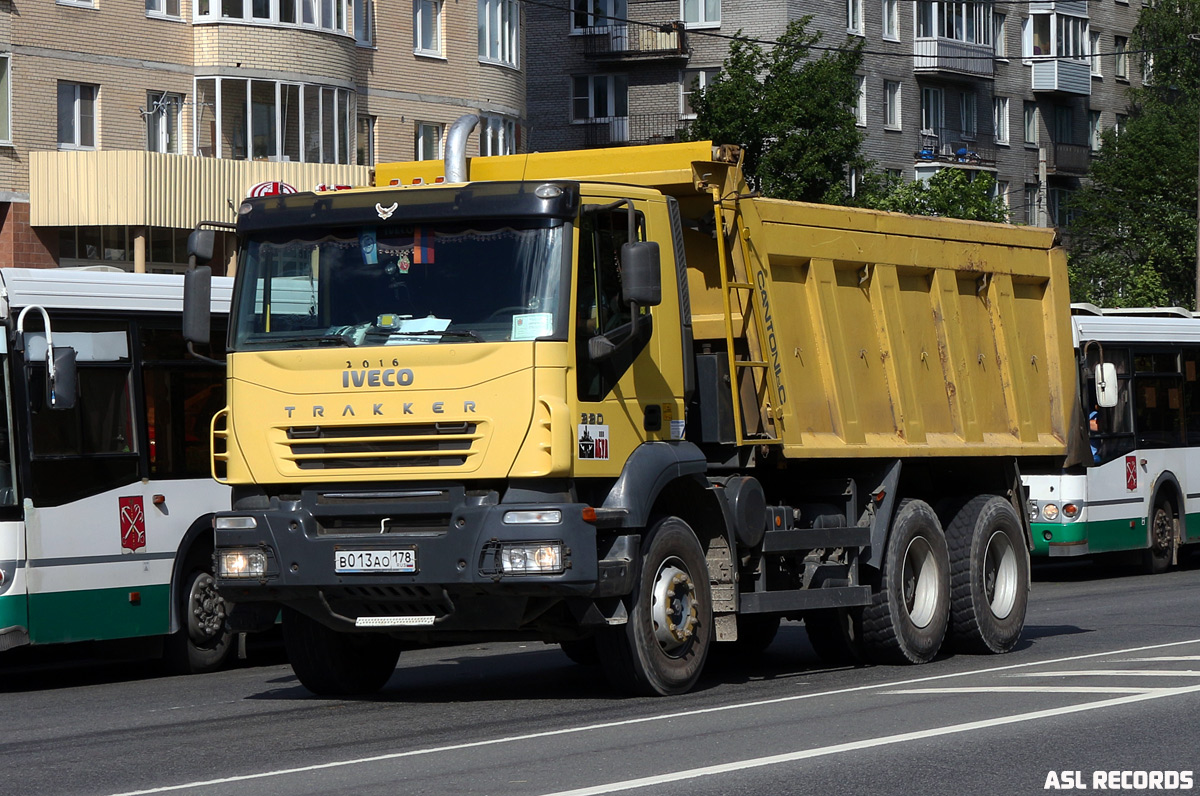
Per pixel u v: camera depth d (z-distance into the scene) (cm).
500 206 1783
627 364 1853
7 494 2262
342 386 1808
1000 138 11194
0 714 2027
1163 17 12075
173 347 2497
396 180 2186
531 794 1319
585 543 1744
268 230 1880
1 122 5734
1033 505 3978
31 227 5803
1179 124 11381
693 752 1503
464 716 1802
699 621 1928
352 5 6719
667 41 9694
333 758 1534
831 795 1306
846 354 2217
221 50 6306
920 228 2375
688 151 2019
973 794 1311
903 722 1659
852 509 2208
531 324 1759
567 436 1748
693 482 1939
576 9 9912
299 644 2025
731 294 2038
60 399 2227
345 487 1811
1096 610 3102
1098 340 4038
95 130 6016
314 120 6525
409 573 1770
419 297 1803
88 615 2336
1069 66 11488
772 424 2050
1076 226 10900
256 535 1834
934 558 2316
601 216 1839
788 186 7425
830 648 2278
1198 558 4847
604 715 1761
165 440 2467
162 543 2442
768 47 9512
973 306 2498
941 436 2383
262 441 1839
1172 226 10519
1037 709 1730
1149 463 4178
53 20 5859
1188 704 1739
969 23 10675
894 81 10212
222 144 6306
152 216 5800
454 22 7350
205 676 2464
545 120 10025
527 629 1875
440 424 1767
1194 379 4372
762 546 2019
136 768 1523
